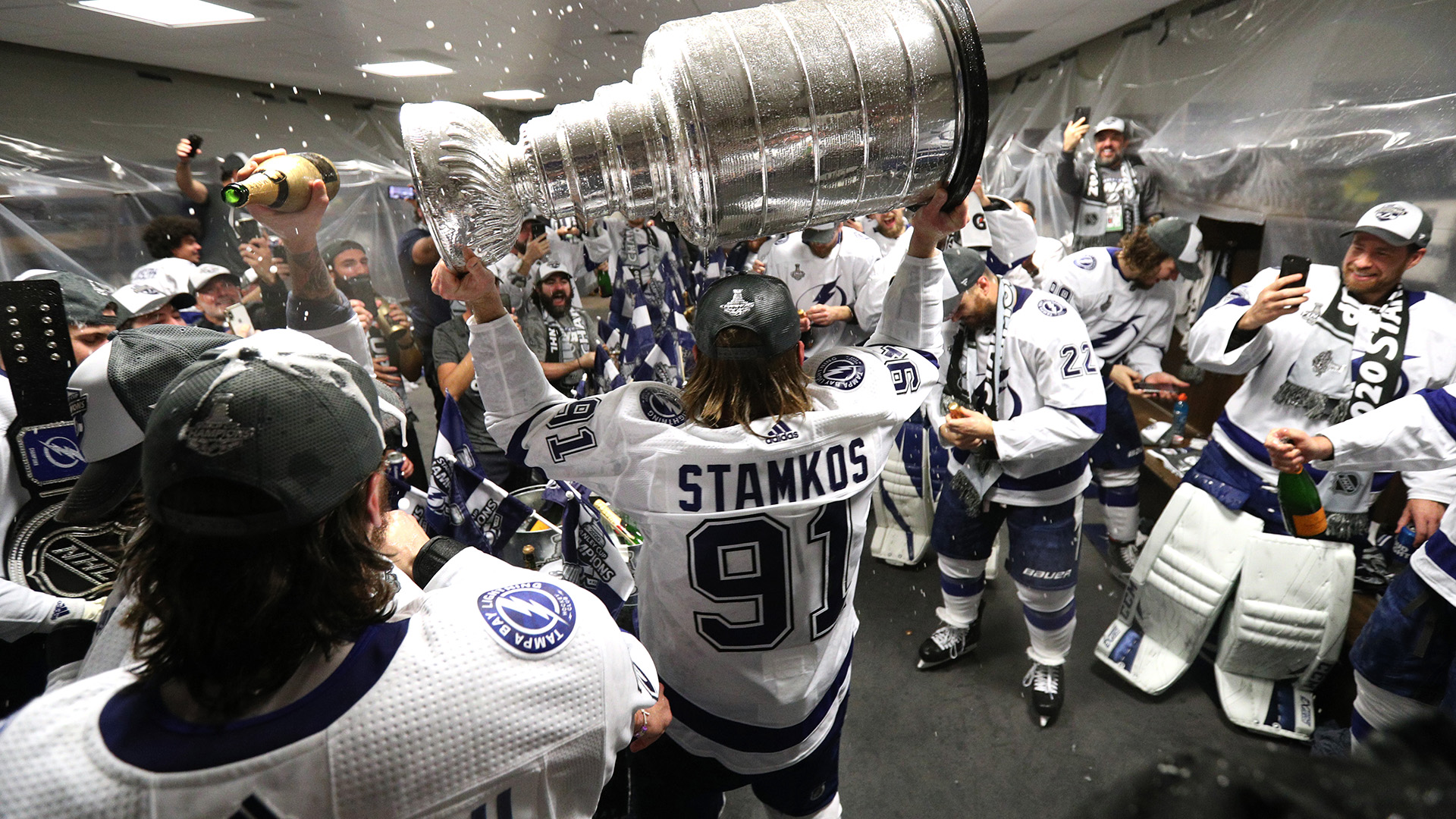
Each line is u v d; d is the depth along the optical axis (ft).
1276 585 7.14
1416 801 0.86
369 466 1.96
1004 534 11.41
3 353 4.07
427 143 2.78
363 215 20.77
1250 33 11.09
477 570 2.68
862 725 7.79
